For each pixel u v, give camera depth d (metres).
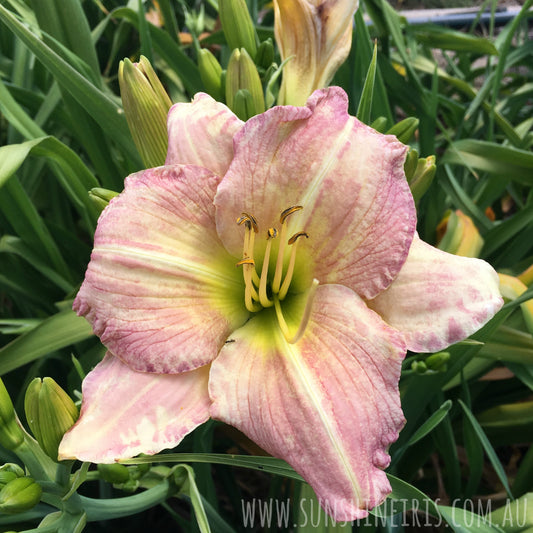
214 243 0.20
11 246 0.33
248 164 0.19
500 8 0.54
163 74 0.42
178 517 0.28
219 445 0.35
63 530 0.19
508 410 0.32
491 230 0.35
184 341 0.19
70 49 0.31
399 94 0.37
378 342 0.18
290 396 0.18
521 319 0.31
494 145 0.32
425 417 0.31
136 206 0.19
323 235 0.20
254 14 0.37
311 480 0.17
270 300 0.21
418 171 0.24
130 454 0.18
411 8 0.57
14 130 0.35
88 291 0.18
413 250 0.20
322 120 0.20
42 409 0.18
